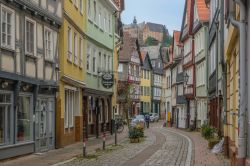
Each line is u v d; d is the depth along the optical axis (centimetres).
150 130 5978
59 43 2809
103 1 4262
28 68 2272
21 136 2223
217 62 3397
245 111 1204
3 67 1977
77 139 3369
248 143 1192
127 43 9638
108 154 2473
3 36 1998
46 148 2591
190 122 6072
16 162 2019
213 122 4134
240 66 1199
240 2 1188
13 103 2100
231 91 1809
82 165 1956
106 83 4031
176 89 7406
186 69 6469
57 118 2766
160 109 12256
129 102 7225
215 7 3662
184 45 6625
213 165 1928
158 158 2270
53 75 2662
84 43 3597
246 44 1188
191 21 5819
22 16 2205
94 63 4016
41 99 2509
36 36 2389
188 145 3150
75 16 3219
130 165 1972
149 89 11369
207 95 4797
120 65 9444
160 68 12256
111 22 4672
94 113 4025
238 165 1209
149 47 12438
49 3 2559
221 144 2544
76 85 3228
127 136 4219
